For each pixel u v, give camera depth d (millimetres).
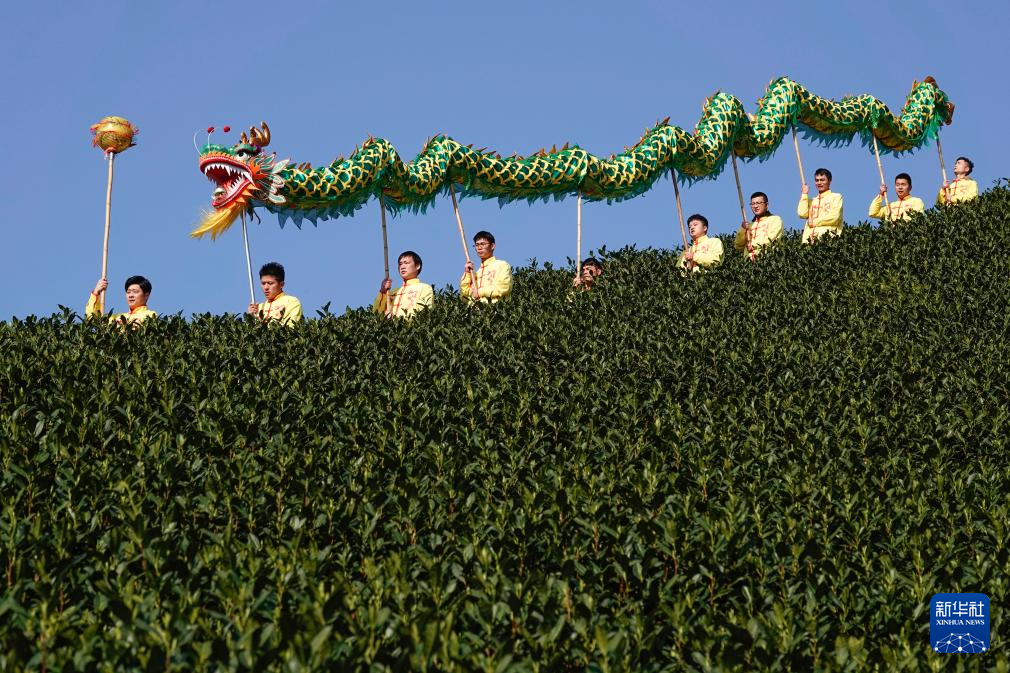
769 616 6441
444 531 7270
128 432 8859
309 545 7312
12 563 6246
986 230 17938
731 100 20500
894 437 9953
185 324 12547
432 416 9836
